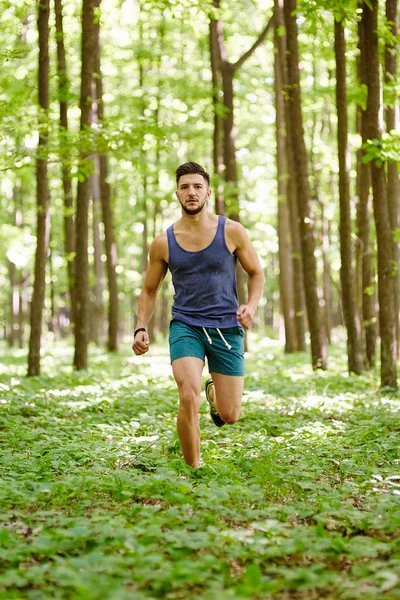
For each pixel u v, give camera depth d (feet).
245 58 65.21
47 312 143.64
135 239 112.57
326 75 73.92
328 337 92.22
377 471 17.97
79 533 11.59
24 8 44.75
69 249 68.33
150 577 10.09
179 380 16.83
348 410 30.30
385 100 39.99
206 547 11.62
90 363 58.44
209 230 17.29
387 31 35.78
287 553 11.48
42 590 9.95
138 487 14.89
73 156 37.60
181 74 68.13
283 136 72.64
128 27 69.97
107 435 23.58
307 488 15.78
